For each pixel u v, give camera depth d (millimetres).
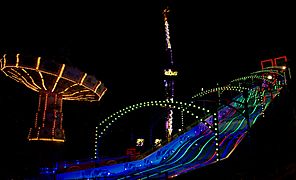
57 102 30344
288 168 16641
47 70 27516
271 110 26578
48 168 26641
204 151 32625
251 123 36500
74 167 27922
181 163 30109
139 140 51219
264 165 18141
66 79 28672
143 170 29016
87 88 30562
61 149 29562
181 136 39500
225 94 52938
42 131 28656
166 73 61844
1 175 27266
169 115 51906
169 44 64375
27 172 27578
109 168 28844
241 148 22609
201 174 19469
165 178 19609
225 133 36750
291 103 23234
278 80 47375
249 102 46375
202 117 42438
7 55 26953
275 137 21953
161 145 37594
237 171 18484
